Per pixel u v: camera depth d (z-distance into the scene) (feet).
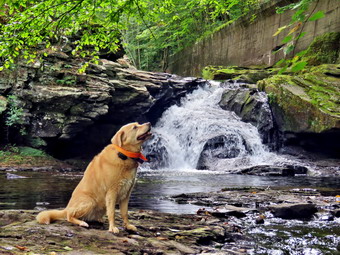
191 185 34.14
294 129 57.62
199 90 74.69
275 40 79.87
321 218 18.79
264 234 15.42
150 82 63.05
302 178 42.60
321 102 54.65
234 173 49.01
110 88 51.98
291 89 59.88
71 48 52.21
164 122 66.80
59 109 48.85
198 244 12.67
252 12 86.07
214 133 60.13
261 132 62.34
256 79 75.10
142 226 14.06
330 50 66.28
